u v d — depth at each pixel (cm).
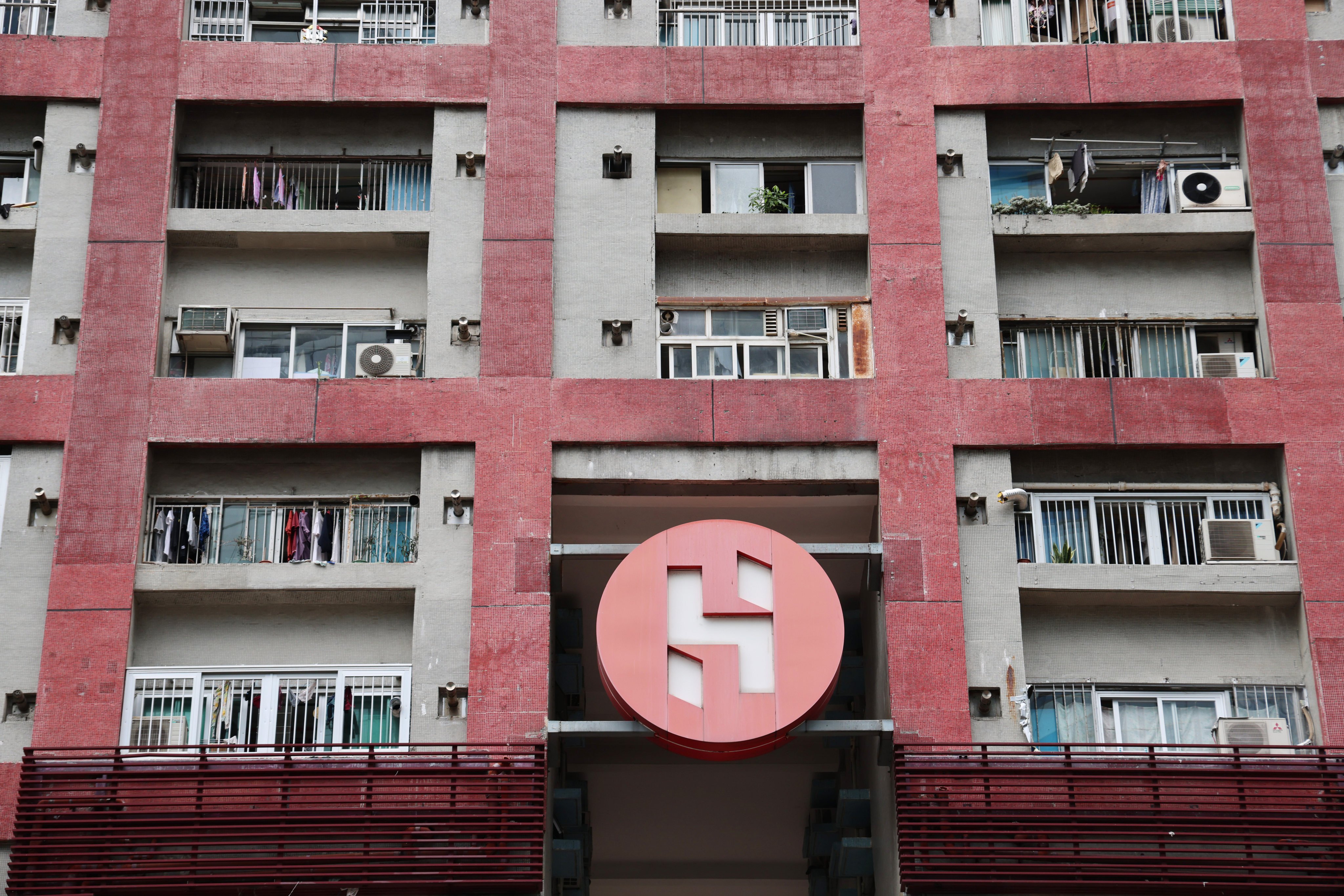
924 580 2320
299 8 2798
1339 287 2527
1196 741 2328
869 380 2445
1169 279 2625
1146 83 2659
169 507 2419
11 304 2527
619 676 2153
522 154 2603
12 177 2661
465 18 2736
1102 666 2369
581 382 2442
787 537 2447
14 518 2361
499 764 2161
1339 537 2353
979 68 2672
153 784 2131
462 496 2377
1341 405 2434
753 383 2444
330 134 2697
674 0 2789
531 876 2106
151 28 2672
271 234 2569
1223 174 2625
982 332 2509
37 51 2641
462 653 2280
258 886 2088
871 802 2497
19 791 2128
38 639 2291
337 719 2284
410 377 2483
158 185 2562
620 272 2547
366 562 2373
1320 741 2247
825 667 2155
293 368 2564
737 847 2914
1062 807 2142
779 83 2673
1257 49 2680
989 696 2261
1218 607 2400
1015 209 2630
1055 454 2456
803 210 2706
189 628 2345
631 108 2666
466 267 2542
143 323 2469
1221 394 2441
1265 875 2098
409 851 2111
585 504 2467
